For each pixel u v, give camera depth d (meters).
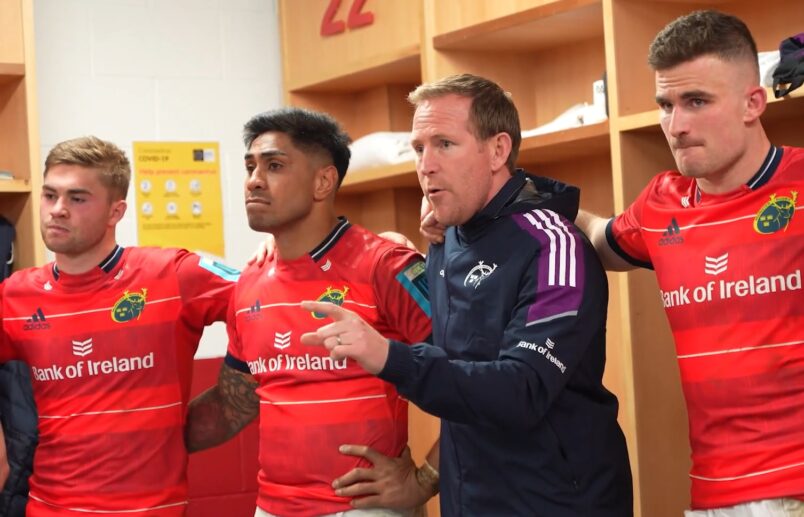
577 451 2.00
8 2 3.40
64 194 2.60
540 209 2.08
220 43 4.12
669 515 2.79
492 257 2.04
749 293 1.96
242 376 2.59
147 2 4.01
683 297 2.05
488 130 2.06
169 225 4.00
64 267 2.67
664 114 2.02
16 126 3.47
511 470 2.01
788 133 2.80
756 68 1.98
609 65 2.83
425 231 2.23
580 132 2.98
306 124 2.39
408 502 2.32
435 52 3.46
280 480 2.36
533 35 3.34
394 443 2.34
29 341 2.67
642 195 2.21
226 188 4.11
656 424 2.79
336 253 2.40
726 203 2.02
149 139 3.99
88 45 3.91
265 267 2.48
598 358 2.04
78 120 3.88
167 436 2.64
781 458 1.91
